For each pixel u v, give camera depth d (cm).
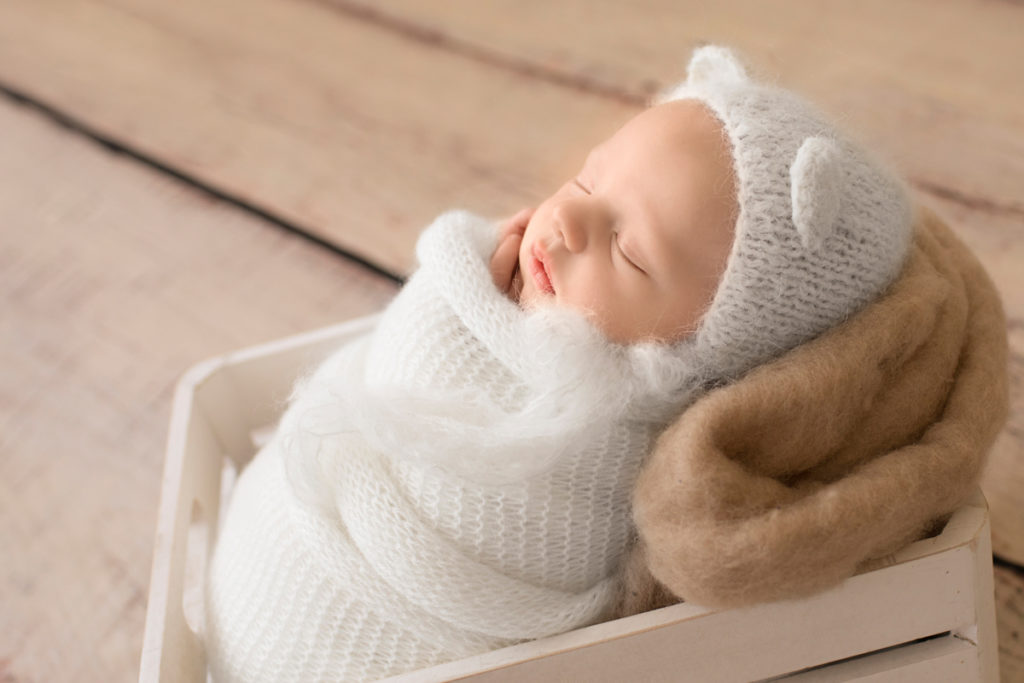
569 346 83
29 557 134
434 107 183
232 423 120
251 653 95
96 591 130
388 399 85
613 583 93
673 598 89
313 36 202
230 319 158
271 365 118
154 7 216
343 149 179
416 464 84
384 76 191
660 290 85
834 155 79
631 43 186
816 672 88
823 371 80
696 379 88
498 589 88
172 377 152
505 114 179
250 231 170
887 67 171
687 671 84
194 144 186
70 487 142
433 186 170
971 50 172
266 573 94
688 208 84
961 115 161
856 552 77
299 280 161
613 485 89
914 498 78
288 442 89
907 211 90
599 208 87
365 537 88
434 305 92
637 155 87
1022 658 108
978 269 99
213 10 213
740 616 82
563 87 181
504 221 103
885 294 88
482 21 198
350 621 91
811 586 78
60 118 195
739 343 86
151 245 171
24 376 156
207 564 113
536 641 83
